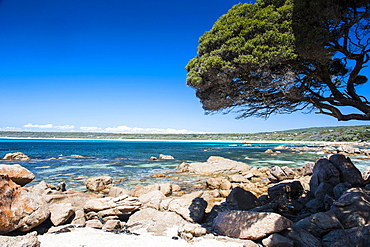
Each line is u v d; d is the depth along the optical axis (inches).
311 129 7785.4
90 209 393.4
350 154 1956.2
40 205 303.7
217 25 306.3
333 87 302.8
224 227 299.0
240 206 418.6
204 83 310.0
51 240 263.9
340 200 297.0
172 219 361.4
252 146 4126.5
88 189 710.5
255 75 289.6
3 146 3336.6
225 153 2276.1
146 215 385.7
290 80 286.8
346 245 225.8
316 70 298.4
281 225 264.8
